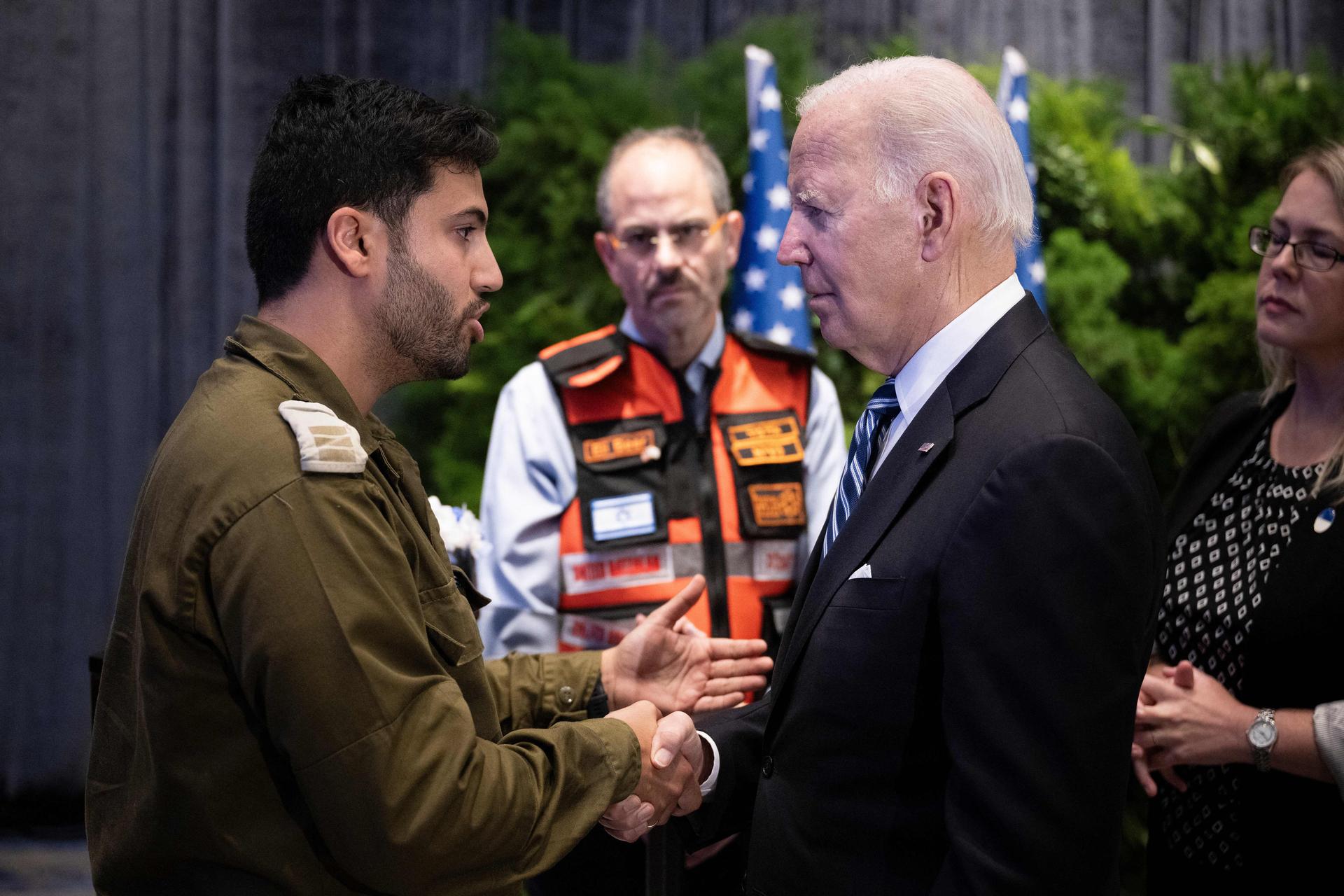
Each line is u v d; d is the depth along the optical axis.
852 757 1.11
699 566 2.06
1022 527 1.00
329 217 1.12
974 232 1.15
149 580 1.04
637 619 1.94
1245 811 1.57
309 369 1.12
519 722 1.54
